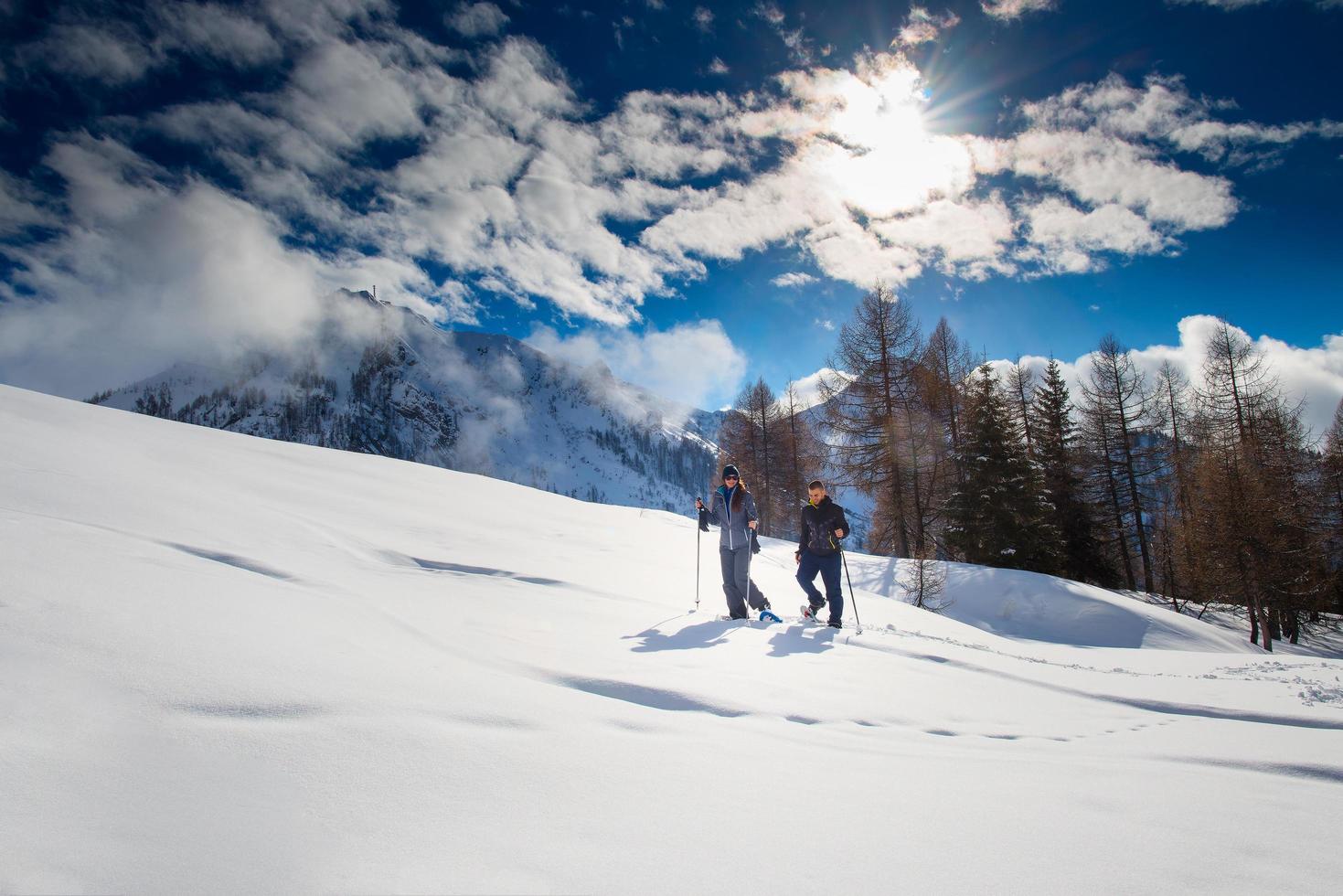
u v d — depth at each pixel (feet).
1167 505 96.53
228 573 13.16
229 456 33.76
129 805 5.01
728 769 7.50
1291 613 73.77
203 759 5.93
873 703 11.80
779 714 10.30
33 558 10.78
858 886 5.16
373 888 4.44
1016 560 75.77
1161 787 8.05
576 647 13.20
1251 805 7.50
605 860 5.21
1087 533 89.30
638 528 44.09
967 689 14.01
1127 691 15.74
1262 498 67.82
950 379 95.25
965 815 6.77
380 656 9.81
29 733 5.69
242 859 4.58
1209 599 73.77
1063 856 5.90
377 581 17.01
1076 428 96.99
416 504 33.04
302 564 16.58
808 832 6.08
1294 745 10.66
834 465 84.53
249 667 8.15
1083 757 9.71
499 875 4.81
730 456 113.80
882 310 81.71
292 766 6.05
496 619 14.89
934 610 54.60
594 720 8.52
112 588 10.18
